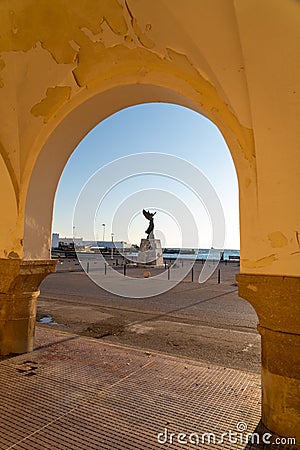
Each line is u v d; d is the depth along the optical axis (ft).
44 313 24.13
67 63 12.18
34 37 11.36
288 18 7.66
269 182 8.75
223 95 9.84
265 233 8.79
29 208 13.71
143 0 9.50
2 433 7.93
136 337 17.84
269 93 8.46
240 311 26.03
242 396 10.14
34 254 14.11
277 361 8.36
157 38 10.40
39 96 12.91
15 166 13.57
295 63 7.98
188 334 18.63
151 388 10.63
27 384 10.76
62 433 7.98
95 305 28.07
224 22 8.77
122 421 8.59
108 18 10.40
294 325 8.13
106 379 11.30
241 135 9.50
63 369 12.14
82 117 13.70
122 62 11.87
